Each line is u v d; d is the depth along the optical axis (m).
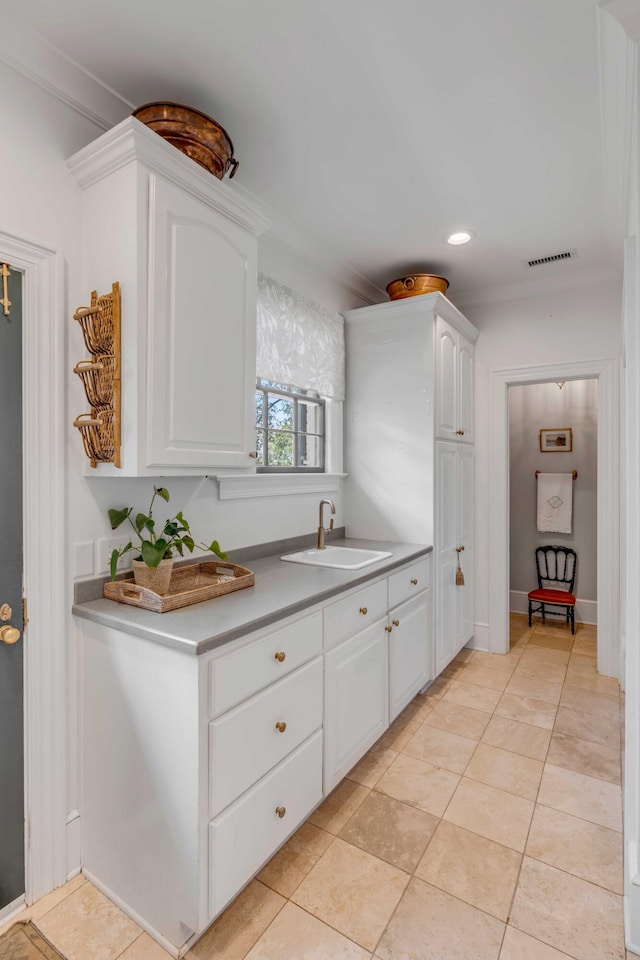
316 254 2.77
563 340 3.21
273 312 2.43
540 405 4.41
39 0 1.29
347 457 3.15
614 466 3.08
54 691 1.53
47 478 1.50
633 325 1.64
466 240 2.66
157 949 1.36
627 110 1.57
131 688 1.42
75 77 1.53
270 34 1.39
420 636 2.68
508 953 1.34
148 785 1.38
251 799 1.45
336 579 1.97
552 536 4.38
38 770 1.50
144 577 1.63
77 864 1.60
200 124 1.52
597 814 1.87
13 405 1.45
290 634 1.62
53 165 1.52
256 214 1.79
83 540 1.61
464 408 3.32
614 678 3.08
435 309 2.82
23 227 1.44
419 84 1.58
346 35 1.40
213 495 2.17
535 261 2.93
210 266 1.65
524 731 2.46
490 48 1.45
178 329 1.54
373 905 1.49
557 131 1.80
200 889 1.28
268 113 1.71
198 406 1.61
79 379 1.58
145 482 1.83
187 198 1.56
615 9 1.17
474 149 1.91
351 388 3.13
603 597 3.12
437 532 2.90
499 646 3.49
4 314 1.42
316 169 2.04
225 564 1.93
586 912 1.46
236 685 1.39
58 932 1.41
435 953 1.34
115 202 1.47
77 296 1.58
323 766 1.81
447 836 1.77
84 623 1.56
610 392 3.08
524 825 1.82
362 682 2.08
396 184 2.15
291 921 1.43
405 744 2.35
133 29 1.38
